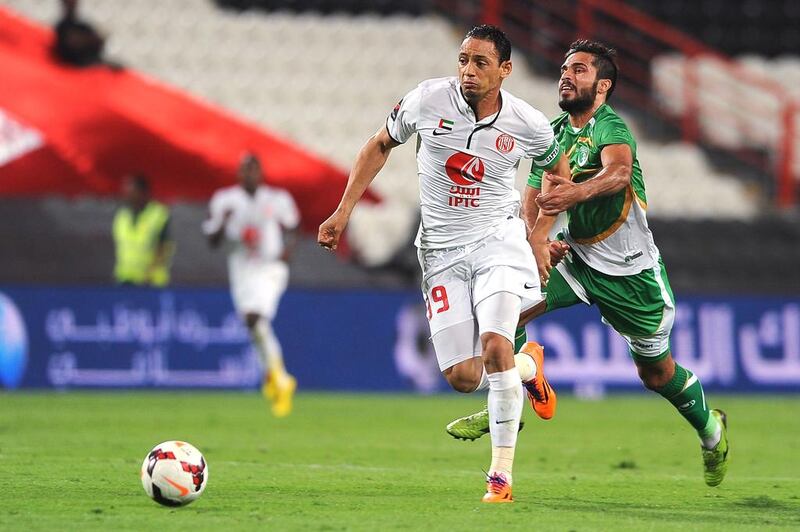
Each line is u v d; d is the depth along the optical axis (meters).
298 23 83.81
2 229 64.88
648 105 82.06
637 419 48.81
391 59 82.94
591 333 62.28
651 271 26.78
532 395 25.89
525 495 24.91
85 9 81.62
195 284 62.56
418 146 24.23
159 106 71.50
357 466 30.55
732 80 83.44
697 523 20.84
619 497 24.97
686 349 62.28
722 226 71.75
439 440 38.84
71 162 69.25
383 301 61.75
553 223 24.92
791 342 63.03
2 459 30.42
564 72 25.83
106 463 29.67
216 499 23.08
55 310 58.97
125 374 59.22
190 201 69.94
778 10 87.19
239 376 60.28
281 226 50.09
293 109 78.88
